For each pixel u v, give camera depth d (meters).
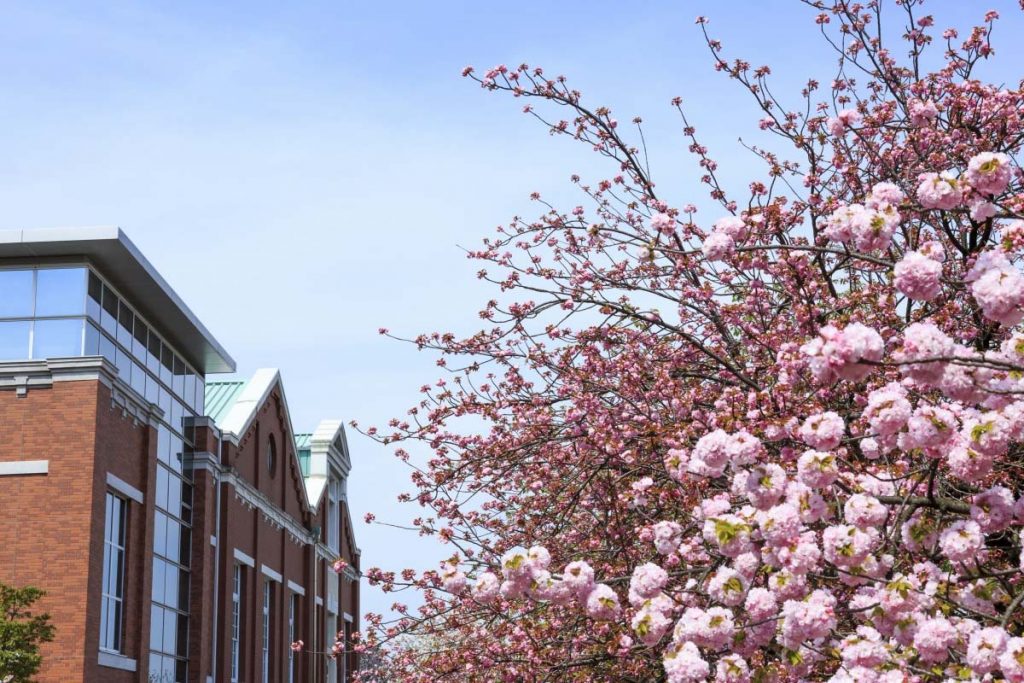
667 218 9.52
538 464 12.85
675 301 10.65
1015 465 7.52
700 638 5.90
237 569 40.59
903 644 5.98
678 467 7.53
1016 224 6.89
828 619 5.70
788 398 8.25
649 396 11.06
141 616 30.59
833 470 5.92
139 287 32.25
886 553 6.49
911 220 10.16
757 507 6.05
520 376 13.52
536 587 6.46
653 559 10.61
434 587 12.55
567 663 10.30
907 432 6.12
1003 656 5.50
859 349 5.07
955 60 11.60
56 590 27.36
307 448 54.31
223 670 36.75
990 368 5.54
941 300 9.24
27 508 27.92
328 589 53.22
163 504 33.97
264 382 43.69
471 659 11.58
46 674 26.81
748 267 9.78
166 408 35.28
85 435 28.25
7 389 28.73
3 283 30.19
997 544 7.23
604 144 12.45
